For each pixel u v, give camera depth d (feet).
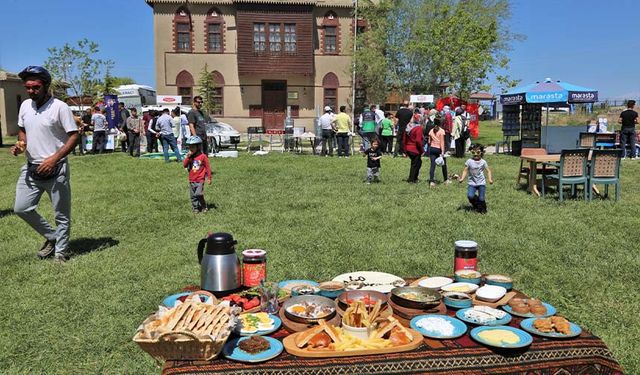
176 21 98.48
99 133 65.05
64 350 13.21
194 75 100.07
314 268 19.26
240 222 26.71
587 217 27.99
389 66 95.25
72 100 98.32
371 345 8.06
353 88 97.09
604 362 8.27
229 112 101.24
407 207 30.37
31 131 19.06
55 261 20.06
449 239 23.27
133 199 33.32
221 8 98.94
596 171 32.91
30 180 19.38
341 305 9.70
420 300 9.67
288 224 26.23
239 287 10.46
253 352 7.92
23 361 12.69
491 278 11.00
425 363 7.80
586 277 18.47
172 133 53.57
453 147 66.28
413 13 92.94
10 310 15.57
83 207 30.81
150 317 8.32
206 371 7.51
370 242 22.75
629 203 32.17
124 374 12.12
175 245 22.43
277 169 49.03
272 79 101.35
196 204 29.19
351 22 101.40
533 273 18.88
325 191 36.40
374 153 40.55
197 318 8.14
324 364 7.66
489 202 32.24
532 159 34.94
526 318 9.34
